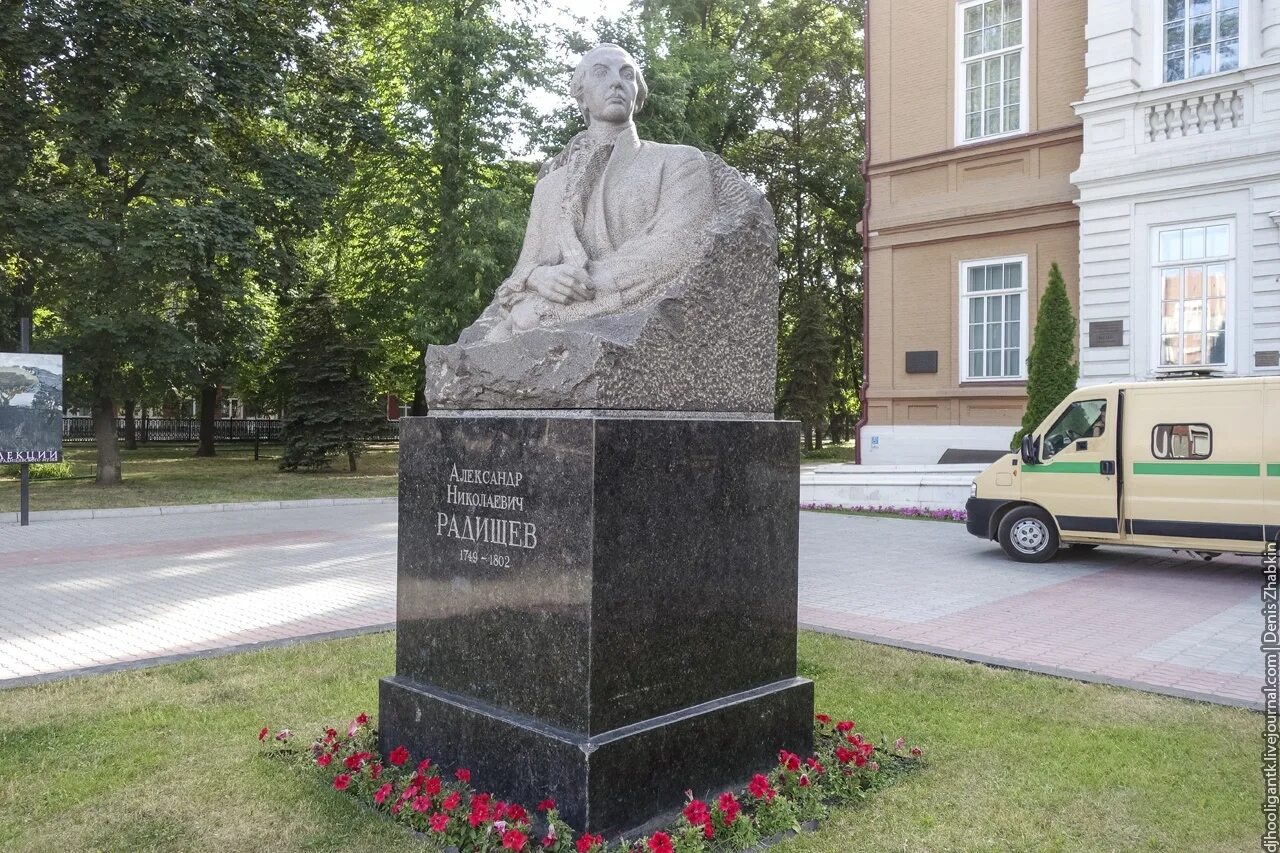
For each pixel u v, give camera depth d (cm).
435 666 390
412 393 3155
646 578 341
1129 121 1519
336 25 2188
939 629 701
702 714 354
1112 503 981
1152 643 655
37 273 1780
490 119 2381
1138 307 1509
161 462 2844
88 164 1836
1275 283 1377
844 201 3291
